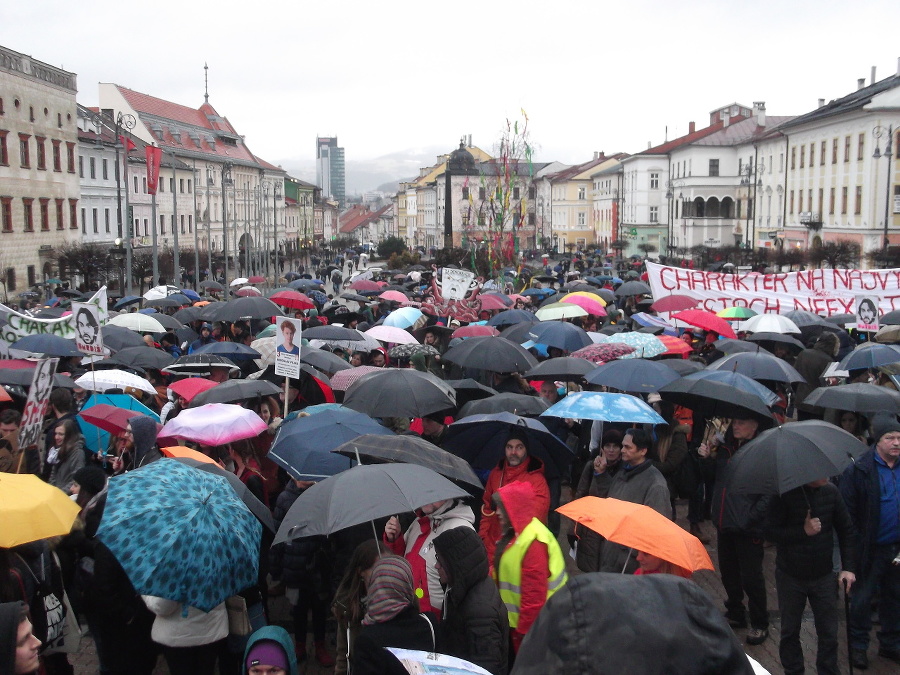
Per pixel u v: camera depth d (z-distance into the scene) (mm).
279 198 129500
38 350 13719
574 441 10812
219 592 5496
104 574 5824
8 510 5055
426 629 4977
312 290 31766
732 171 100812
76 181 62781
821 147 72250
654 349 12508
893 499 7645
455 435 8367
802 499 6957
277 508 7590
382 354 14445
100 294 11633
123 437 9234
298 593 7402
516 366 11875
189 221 91062
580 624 2092
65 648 6090
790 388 13867
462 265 51250
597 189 139125
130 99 92125
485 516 7562
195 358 12648
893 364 11672
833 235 69500
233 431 8141
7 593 5332
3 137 52094
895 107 61781
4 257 52250
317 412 8094
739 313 19281
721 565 8555
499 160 50156
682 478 9172
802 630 8641
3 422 9812
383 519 7293
